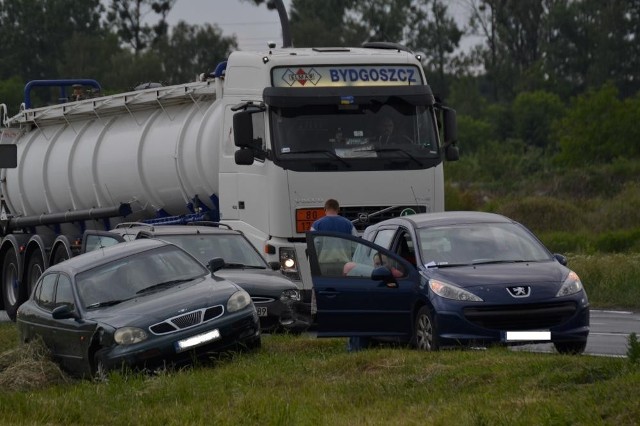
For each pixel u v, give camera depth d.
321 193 40.00
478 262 31.56
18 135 59.66
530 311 29.66
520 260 31.80
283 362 28.88
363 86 40.78
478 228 32.84
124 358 29.88
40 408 25.28
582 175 119.88
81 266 33.38
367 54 41.34
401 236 33.41
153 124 48.50
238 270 38.34
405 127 40.94
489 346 29.41
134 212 49.88
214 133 44.16
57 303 33.06
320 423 21.36
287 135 40.00
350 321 31.72
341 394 24.08
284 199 39.75
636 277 53.66
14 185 58.72
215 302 31.03
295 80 40.44
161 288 32.50
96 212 51.62
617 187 115.81
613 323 42.75
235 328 30.89
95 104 52.66
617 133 142.38
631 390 19.73
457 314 29.45
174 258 33.62
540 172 132.25
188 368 30.31
